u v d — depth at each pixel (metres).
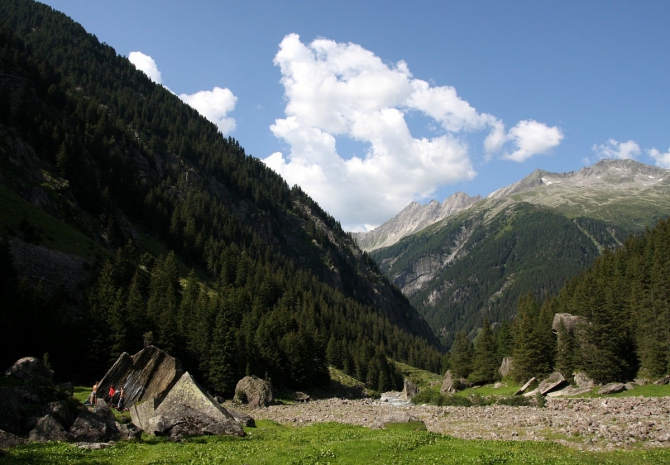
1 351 68.50
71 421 30.36
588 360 83.38
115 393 54.56
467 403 83.81
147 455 26.44
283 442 34.69
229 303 127.06
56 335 77.38
